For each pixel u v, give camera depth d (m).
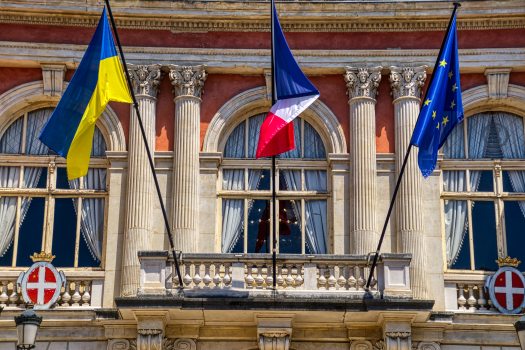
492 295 27.77
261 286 26.16
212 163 29.44
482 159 29.98
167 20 30.12
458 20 30.06
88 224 29.36
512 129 30.34
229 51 30.05
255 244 29.33
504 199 29.67
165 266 25.91
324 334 26.94
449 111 26.08
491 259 29.17
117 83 25.61
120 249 28.50
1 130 30.05
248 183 29.83
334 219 28.94
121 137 29.41
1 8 29.69
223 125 29.81
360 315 25.98
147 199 28.72
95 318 27.12
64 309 27.33
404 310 25.44
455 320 27.30
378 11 29.98
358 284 26.02
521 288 27.83
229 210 29.55
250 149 30.19
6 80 29.97
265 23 30.20
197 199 28.94
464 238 29.33
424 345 27.09
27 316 22.77
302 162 29.92
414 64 29.95
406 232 28.41
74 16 30.05
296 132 30.31
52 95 29.88
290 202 29.72
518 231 29.45
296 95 26.23
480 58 29.97
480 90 30.02
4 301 27.78
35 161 29.88
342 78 30.14
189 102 29.55
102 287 28.20
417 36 30.20
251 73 30.23
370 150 29.16
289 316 25.86
